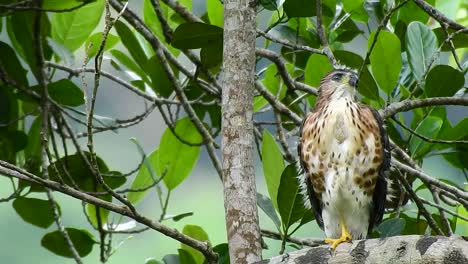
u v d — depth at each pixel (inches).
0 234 920.9
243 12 339.3
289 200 361.4
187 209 967.0
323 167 390.0
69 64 444.8
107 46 481.7
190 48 414.3
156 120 935.7
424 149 428.1
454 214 403.2
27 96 454.6
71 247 417.4
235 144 326.6
